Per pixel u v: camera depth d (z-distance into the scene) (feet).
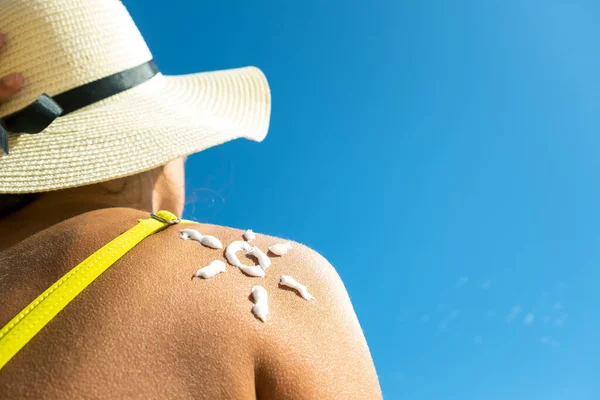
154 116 6.03
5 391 3.39
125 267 3.94
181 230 4.39
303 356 3.67
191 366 3.52
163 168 5.50
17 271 4.06
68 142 5.44
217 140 5.74
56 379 3.41
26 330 3.59
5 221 4.99
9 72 5.99
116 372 3.45
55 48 5.92
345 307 4.23
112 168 5.12
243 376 3.54
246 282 4.00
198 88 8.04
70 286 3.79
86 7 6.21
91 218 4.47
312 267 4.32
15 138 5.52
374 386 3.90
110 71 6.09
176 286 3.84
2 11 6.12
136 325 3.62
